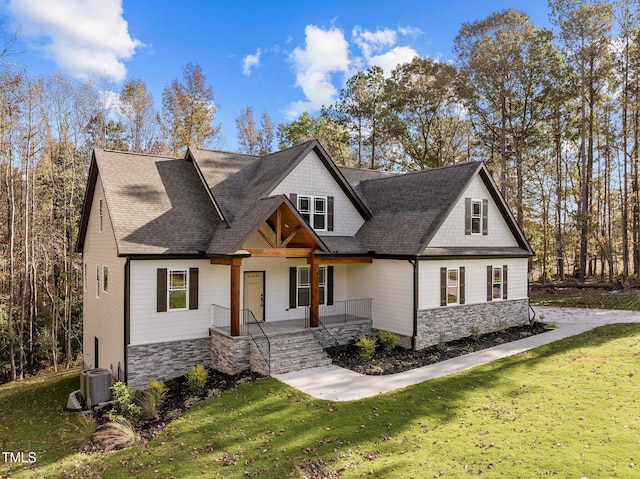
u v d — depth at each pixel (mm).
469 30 35500
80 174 31172
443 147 42906
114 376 16406
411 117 41625
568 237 36094
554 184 39156
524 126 37094
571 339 18000
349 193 21078
